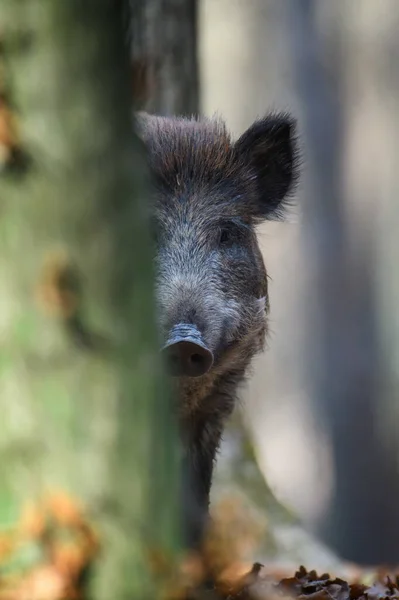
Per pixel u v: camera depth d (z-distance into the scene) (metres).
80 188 5.83
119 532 5.87
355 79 58.72
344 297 56.34
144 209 6.05
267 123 13.08
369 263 56.66
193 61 18.59
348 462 53.19
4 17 5.75
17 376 5.84
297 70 59.41
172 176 11.84
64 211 5.82
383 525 51.53
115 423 5.89
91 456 5.85
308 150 57.91
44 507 5.83
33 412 5.85
